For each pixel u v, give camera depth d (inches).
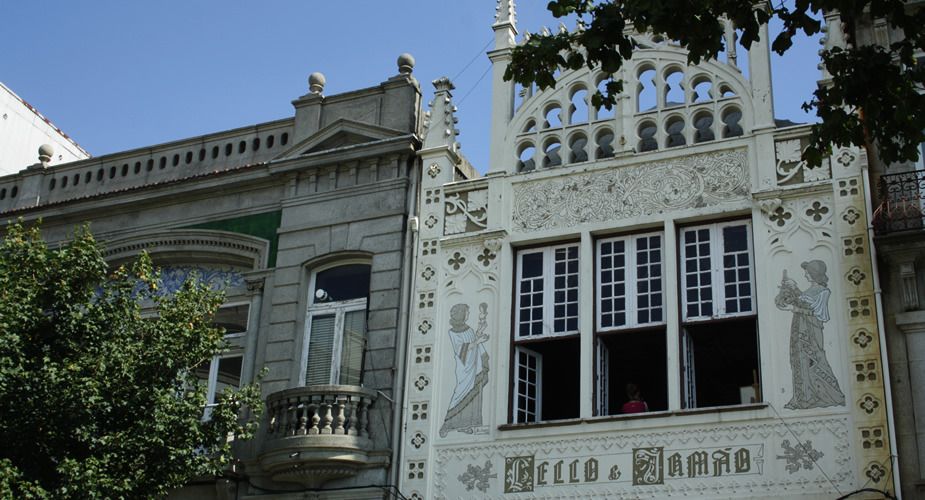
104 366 665.0
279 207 892.0
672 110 799.1
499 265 799.1
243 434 703.1
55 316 692.7
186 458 670.5
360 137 884.0
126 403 665.6
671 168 778.8
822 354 694.5
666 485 695.7
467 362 780.0
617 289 768.9
